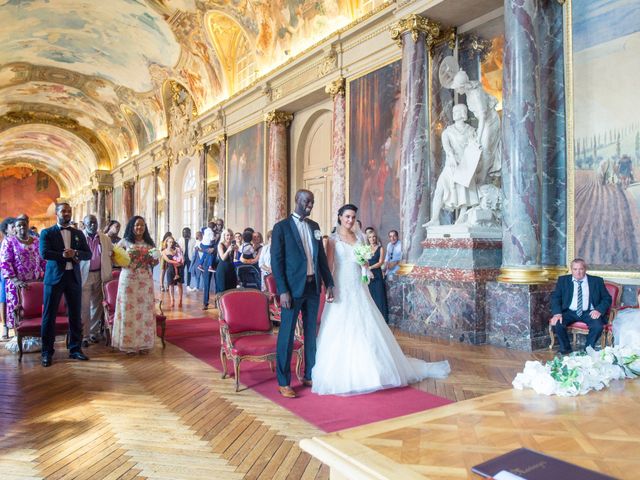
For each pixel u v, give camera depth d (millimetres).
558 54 7742
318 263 5027
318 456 1784
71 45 21219
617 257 6953
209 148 19500
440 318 7867
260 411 4387
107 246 7988
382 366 4855
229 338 5309
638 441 1882
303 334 5316
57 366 6168
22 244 7500
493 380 5230
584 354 2906
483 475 1556
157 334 8211
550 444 1851
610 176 7059
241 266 9898
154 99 23453
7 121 29734
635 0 6820
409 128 9203
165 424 4082
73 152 37281
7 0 16891
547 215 7746
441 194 8492
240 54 16547
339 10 11781
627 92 6883
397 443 1858
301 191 5094
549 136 7785
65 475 3160
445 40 9562
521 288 6887
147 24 18078
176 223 22422
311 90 12672
